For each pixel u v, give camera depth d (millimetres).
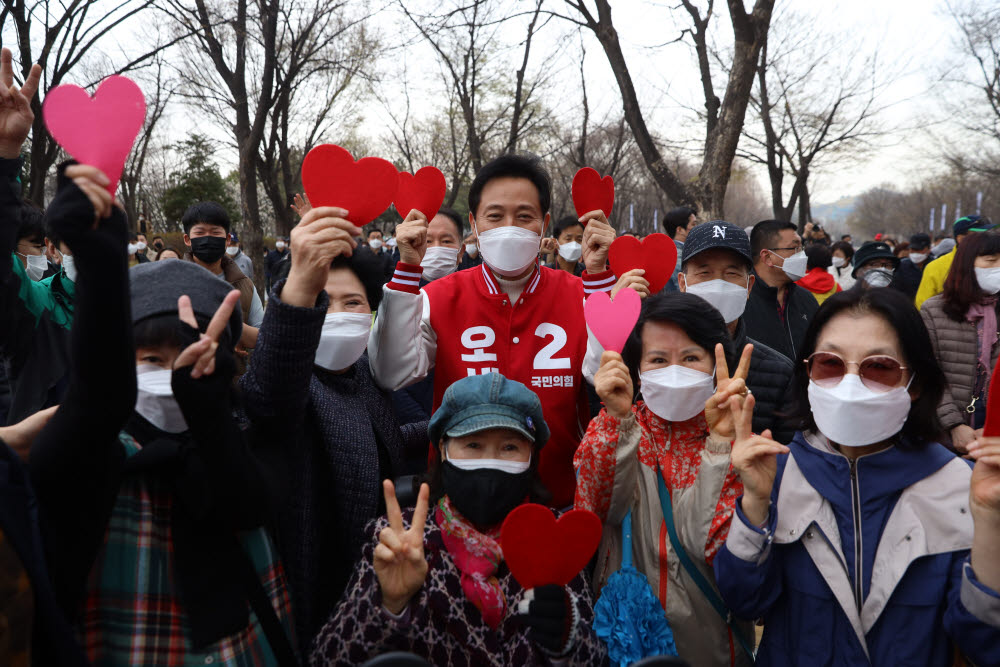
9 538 1249
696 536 1980
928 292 5270
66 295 3703
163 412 1543
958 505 1730
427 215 2613
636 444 2043
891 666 1703
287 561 1999
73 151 1267
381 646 1646
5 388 3607
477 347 2707
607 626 1836
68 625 1303
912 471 1795
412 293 2523
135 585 1487
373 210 1892
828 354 1873
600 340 2168
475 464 1875
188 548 1538
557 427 2650
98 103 1291
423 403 3357
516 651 1741
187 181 26156
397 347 2527
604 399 2064
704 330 2168
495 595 1769
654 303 2252
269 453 1784
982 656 1547
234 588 1562
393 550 1572
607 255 2816
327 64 15055
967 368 3771
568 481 2672
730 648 2039
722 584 1817
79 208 1214
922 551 1706
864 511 1808
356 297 2344
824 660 1769
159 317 1559
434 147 24766
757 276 4301
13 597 1232
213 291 1636
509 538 1571
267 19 11914
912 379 1856
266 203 32156
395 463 2467
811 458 1910
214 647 1503
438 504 1921
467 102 17672
